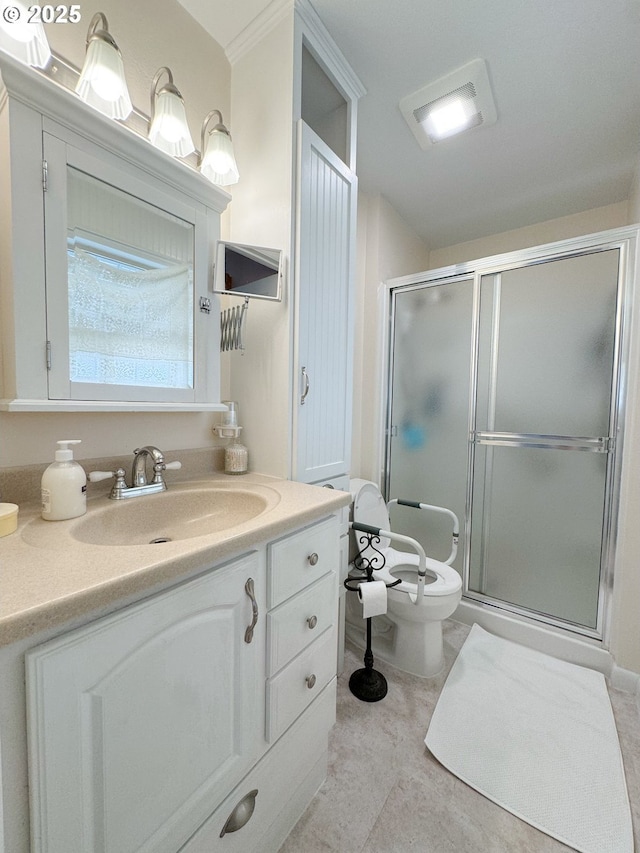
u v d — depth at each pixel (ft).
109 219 2.86
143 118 3.41
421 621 4.68
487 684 4.61
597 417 5.12
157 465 3.27
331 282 4.32
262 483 3.70
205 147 3.54
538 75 4.28
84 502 2.59
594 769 3.49
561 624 5.33
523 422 5.72
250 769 2.48
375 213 6.77
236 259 3.59
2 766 1.37
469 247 8.60
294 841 2.88
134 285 3.07
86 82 2.59
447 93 4.58
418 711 4.17
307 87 4.53
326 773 3.42
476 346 6.09
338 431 4.61
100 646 1.61
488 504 6.06
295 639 2.82
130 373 3.07
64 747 1.51
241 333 3.85
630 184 6.31
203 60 3.96
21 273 2.35
